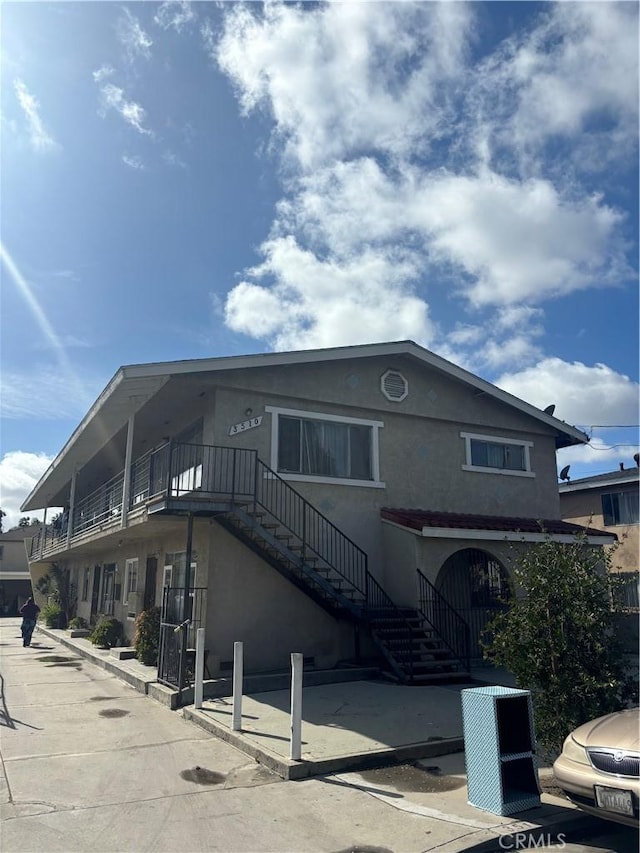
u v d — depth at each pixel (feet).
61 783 21.56
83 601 84.23
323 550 45.70
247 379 45.03
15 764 23.67
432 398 53.62
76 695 38.19
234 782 21.79
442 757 24.85
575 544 24.13
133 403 48.11
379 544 48.11
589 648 21.85
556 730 21.35
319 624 44.11
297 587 43.75
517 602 23.44
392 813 18.90
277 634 42.55
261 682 37.35
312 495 46.29
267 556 42.55
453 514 51.57
